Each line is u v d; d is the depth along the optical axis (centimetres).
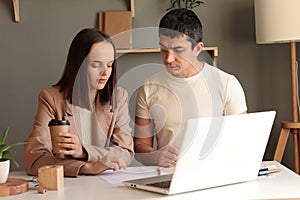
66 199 150
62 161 189
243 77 377
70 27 372
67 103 188
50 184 163
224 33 374
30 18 371
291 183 167
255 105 378
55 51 372
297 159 341
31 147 198
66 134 184
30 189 166
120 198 150
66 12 371
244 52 375
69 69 182
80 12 371
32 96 374
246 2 373
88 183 173
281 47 377
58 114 201
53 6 371
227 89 228
